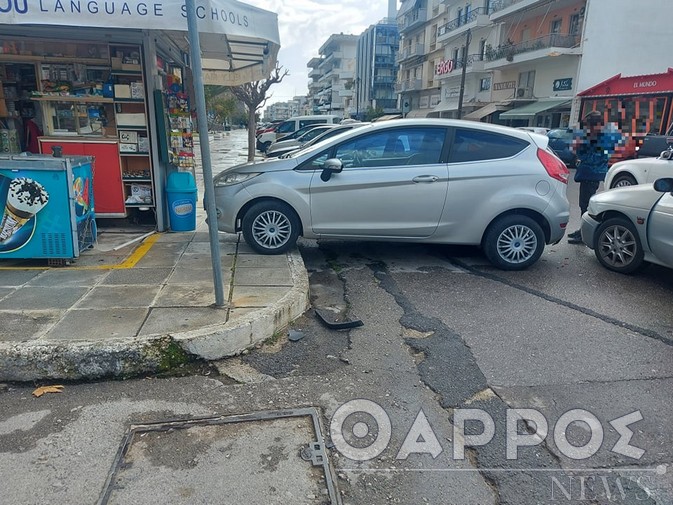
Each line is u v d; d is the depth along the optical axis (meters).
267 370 3.69
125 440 2.89
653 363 3.87
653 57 27.36
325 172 5.82
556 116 30.09
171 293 4.59
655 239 5.61
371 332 4.34
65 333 3.72
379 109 59.88
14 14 4.64
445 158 5.96
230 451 2.82
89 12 4.71
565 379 3.63
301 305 4.63
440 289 5.46
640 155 13.15
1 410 3.15
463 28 39.75
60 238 5.18
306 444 2.90
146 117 6.56
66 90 6.36
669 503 2.52
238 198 5.92
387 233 6.04
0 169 4.93
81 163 5.44
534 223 6.01
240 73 9.88
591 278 5.93
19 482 2.55
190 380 3.55
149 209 7.23
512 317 4.71
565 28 30.47
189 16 3.56
